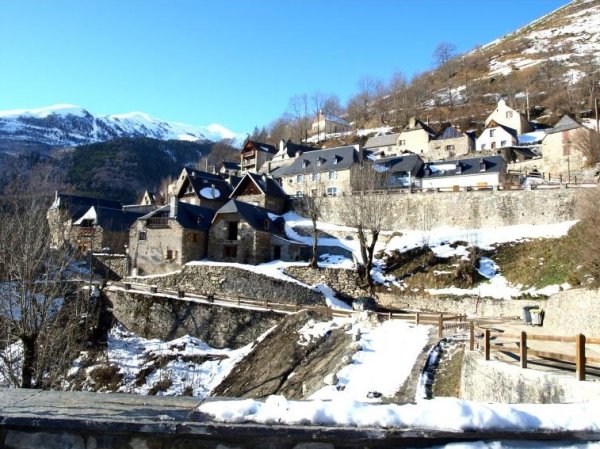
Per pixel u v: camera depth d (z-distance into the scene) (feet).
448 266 115.03
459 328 72.69
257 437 11.79
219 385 74.43
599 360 28.91
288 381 62.95
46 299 57.11
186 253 134.10
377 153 236.84
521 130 236.22
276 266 124.77
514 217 125.49
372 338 66.85
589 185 122.01
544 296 93.09
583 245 87.86
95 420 11.96
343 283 117.29
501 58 415.44
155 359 86.17
